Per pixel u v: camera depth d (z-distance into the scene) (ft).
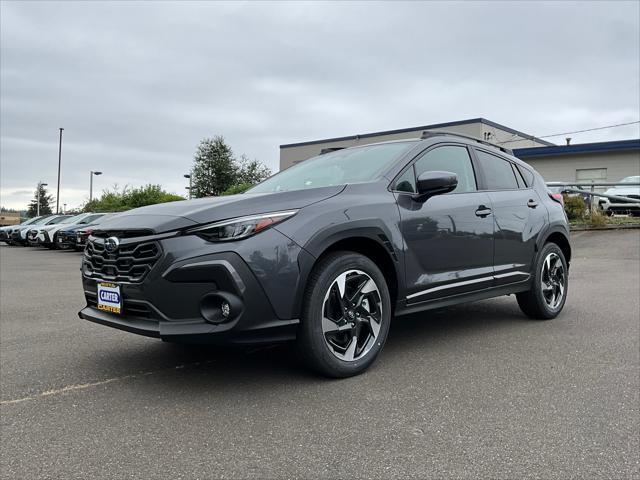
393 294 12.55
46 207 276.62
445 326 16.69
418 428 8.84
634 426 8.93
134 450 8.11
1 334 16.11
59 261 48.60
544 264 17.28
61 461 7.77
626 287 24.26
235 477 7.27
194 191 107.65
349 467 7.54
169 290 9.90
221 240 9.91
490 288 15.02
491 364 12.46
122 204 96.94
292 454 7.93
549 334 15.48
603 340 14.71
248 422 9.11
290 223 10.54
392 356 13.16
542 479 7.21
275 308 10.14
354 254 11.44
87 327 17.13
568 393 10.50
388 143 14.69
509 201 15.93
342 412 9.53
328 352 10.94
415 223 12.76
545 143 144.87
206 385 11.08
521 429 8.81
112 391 10.77
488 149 16.49
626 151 91.04
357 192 12.05
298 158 147.54
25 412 9.68
